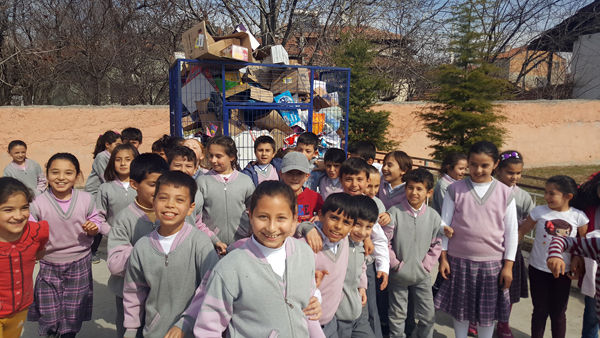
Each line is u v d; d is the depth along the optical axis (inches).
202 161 198.1
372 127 428.8
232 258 75.4
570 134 572.4
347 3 584.7
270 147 167.0
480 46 358.0
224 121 215.9
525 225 136.5
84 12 605.0
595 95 689.6
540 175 493.0
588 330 129.8
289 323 75.7
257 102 227.9
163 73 651.5
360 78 423.5
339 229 96.7
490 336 126.1
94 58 574.6
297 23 588.4
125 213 103.3
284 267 77.9
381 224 125.6
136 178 102.0
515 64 829.8
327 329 102.6
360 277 111.6
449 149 344.8
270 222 73.4
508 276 122.6
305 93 251.9
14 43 552.1
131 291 91.9
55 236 121.1
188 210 90.5
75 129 406.6
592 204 125.0
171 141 168.4
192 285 92.0
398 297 131.6
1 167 388.2
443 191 155.3
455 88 346.6
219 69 228.1
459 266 126.6
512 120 549.6
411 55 674.2
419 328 135.1
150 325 91.4
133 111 423.5
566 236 113.7
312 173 163.0
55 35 582.6
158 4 616.7
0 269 96.3
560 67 766.5
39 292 123.1
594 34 690.8
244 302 73.9
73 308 126.0
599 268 100.3
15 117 388.5
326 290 100.7
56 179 120.3
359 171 121.0
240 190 143.8
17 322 103.8
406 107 514.0
